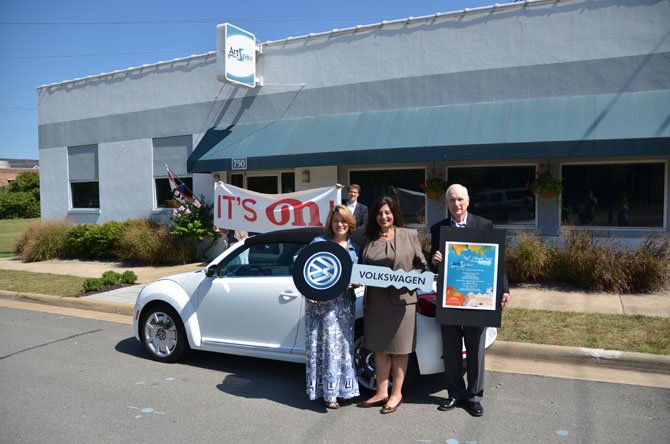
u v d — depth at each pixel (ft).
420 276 14.83
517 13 37.17
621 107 33.81
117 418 15.71
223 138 46.29
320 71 43.62
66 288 36.09
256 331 18.81
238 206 29.43
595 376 18.89
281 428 14.94
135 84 52.54
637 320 23.82
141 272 42.88
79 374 19.75
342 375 15.89
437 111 39.09
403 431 14.65
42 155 59.36
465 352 16.71
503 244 14.99
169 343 21.02
